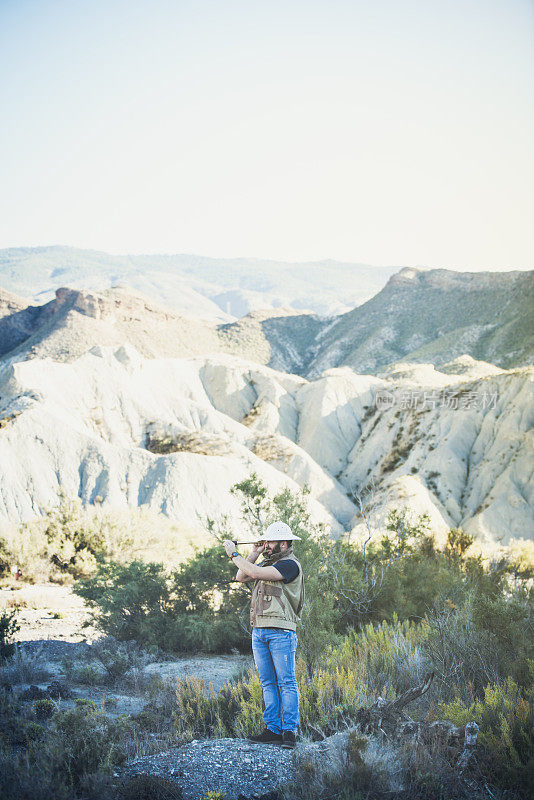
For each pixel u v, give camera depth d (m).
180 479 49.91
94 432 67.88
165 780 4.12
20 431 51.72
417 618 10.85
